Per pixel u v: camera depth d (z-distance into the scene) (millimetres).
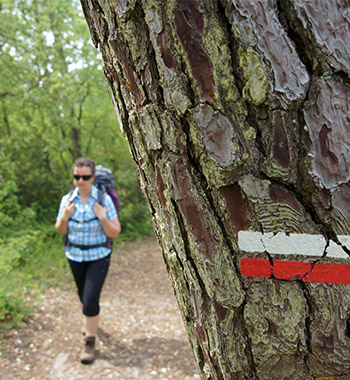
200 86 703
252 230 748
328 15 643
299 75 663
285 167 695
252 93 674
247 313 795
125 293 4816
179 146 764
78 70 7922
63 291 4672
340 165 675
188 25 685
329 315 756
